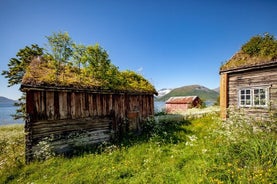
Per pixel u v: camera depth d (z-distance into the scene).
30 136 7.30
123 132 10.81
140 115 11.99
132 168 6.09
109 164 6.52
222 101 11.36
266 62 8.91
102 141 9.67
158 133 10.59
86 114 9.12
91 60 10.41
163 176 5.42
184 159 6.52
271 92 8.98
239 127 7.78
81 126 8.97
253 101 9.80
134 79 13.27
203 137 9.12
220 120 10.96
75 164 6.55
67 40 9.79
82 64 10.27
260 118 9.27
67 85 8.29
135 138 10.04
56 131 8.11
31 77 7.61
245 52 10.84
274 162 4.77
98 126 9.62
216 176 4.81
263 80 9.33
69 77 9.09
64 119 8.41
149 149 7.89
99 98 9.76
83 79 9.48
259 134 6.56
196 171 5.37
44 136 7.73
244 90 10.32
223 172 4.89
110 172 5.83
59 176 5.68
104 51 10.84
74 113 8.66
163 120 13.19
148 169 5.90
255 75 9.70
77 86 8.60
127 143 9.15
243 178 4.32
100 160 6.84
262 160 4.89
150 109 12.79
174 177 5.32
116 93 10.33
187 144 8.08
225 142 6.87
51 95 7.98
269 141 5.75
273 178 4.15
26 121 7.29
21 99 12.17
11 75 11.88
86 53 10.36
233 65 10.63
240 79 10.46
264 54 9.41
